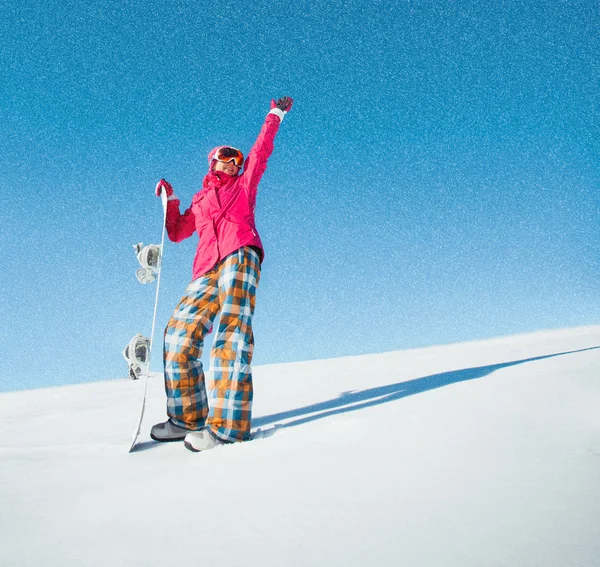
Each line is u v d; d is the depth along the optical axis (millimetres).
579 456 1713
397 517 1357
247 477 1869
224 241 3199
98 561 1258
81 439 3336
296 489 1664
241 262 3131
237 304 3035
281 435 2604
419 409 2744
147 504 1688
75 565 1247
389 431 2314
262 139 3432
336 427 2521
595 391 2664
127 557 1267
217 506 1586
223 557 1220
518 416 2344
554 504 1331
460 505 1393
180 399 3053
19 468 2551
